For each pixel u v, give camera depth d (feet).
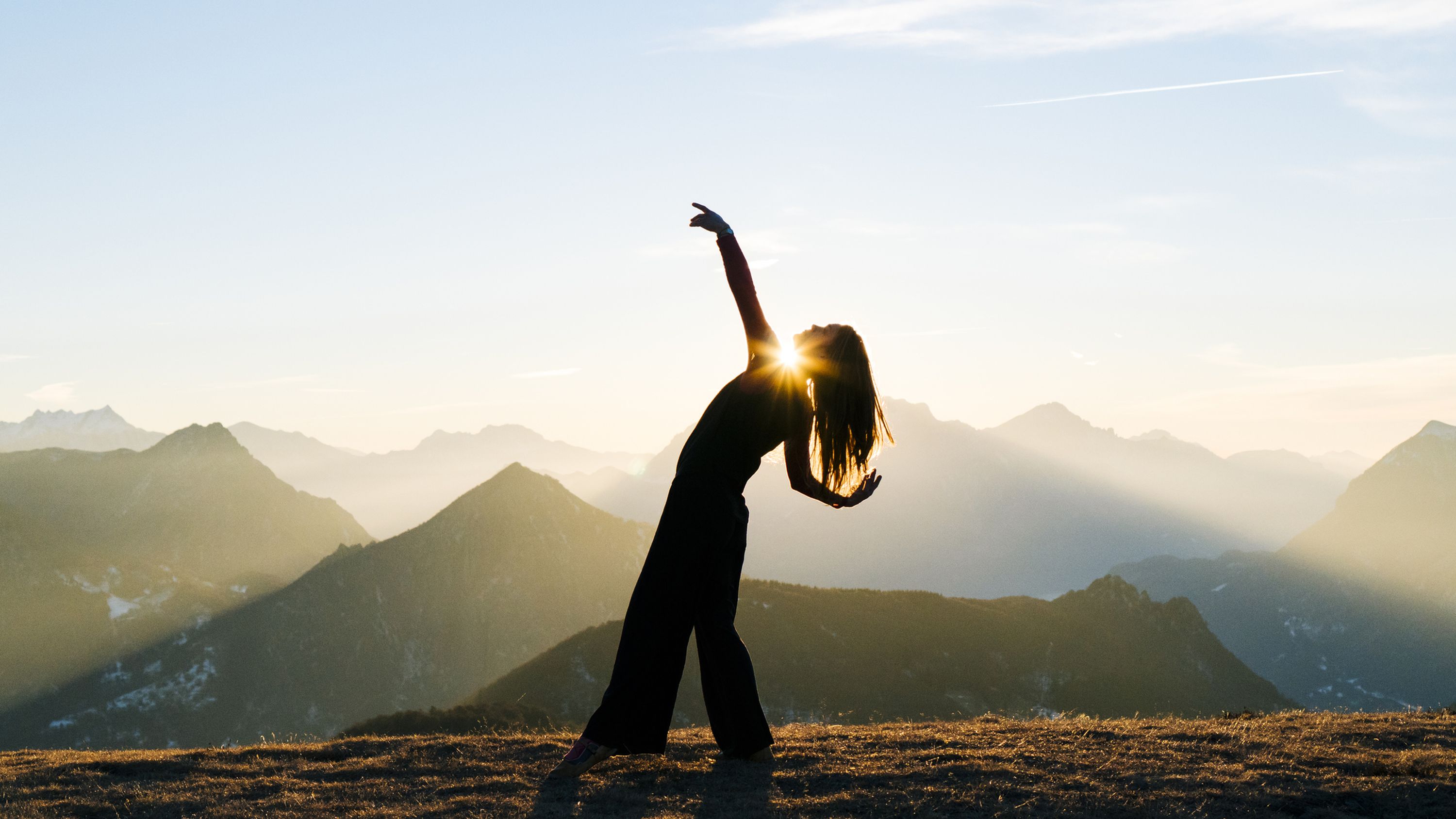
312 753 20.63
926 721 25.04
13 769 19.47
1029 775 17.15
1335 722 24.16
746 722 17.63
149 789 17.16
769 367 16.22
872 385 16.61
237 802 15.90
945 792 15.83
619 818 14.38
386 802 15.90
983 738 21.20
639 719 16.80
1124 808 15.06
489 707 112.98
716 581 16.98
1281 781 16.92
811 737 21.63
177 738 449.89
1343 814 15.03
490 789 16.46
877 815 14.60
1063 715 26.45
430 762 19.15
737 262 16.43
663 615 16.66
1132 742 20.71
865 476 16.99
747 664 17.53
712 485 16.44
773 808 14.89
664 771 17.17
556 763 18.53
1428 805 15.52
